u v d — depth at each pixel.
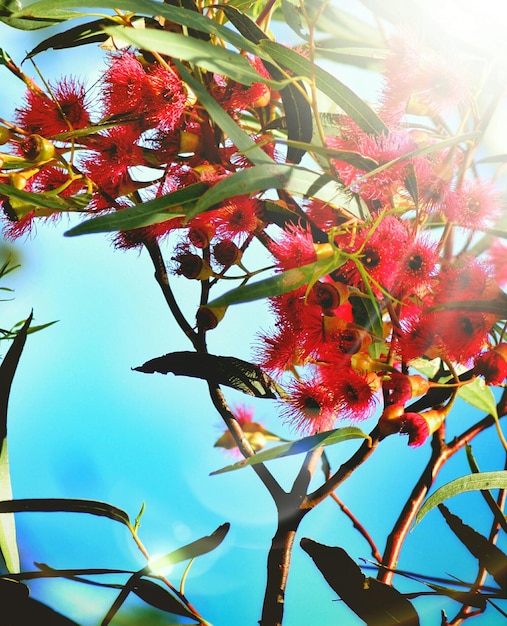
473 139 1.09
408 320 1.07
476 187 1.09
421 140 1.12
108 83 1.11
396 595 1.07
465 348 1.06
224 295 1.01
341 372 1.07
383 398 1.09
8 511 1.11
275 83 1.07
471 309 1.04
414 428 1.06
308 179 1.07
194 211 1.02
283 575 1.10
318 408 1.09
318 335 1.06
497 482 1.09
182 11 1.08
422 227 1.09
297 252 1.07
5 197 1.12
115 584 1.11
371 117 1.10
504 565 1.08
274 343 1.08
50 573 1.10
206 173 1.09
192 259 1.12
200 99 1.04
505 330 1.07
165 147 1.12
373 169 1.08
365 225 1.08
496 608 1.08
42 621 1.10
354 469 1.10
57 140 1.10
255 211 1.11
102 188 1.12
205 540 1.10
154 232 1.12
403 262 1.07
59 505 1.11
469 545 1.08
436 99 1.10
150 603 1.12
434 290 1.08
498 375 1.05
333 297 1.06
